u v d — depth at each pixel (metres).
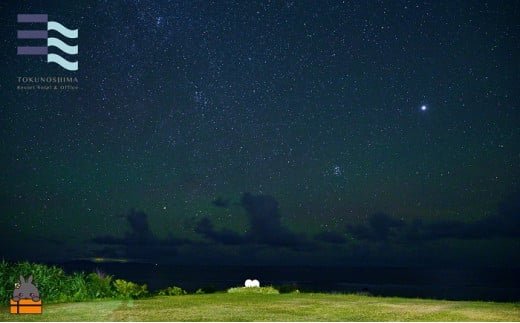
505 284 56.50
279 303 12.57
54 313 10.36
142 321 9.23
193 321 9.23
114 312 10.55
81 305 11.90
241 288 17.42
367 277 84.44
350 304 12.43
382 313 10.55
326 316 10.04
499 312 10.79
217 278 70.19
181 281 55.75
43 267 13.79
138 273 84.94
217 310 10.98
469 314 10.45
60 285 13.39
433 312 10.75
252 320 9.39
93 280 14.32
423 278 79.00
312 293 16.48
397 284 56.59
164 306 11.76
